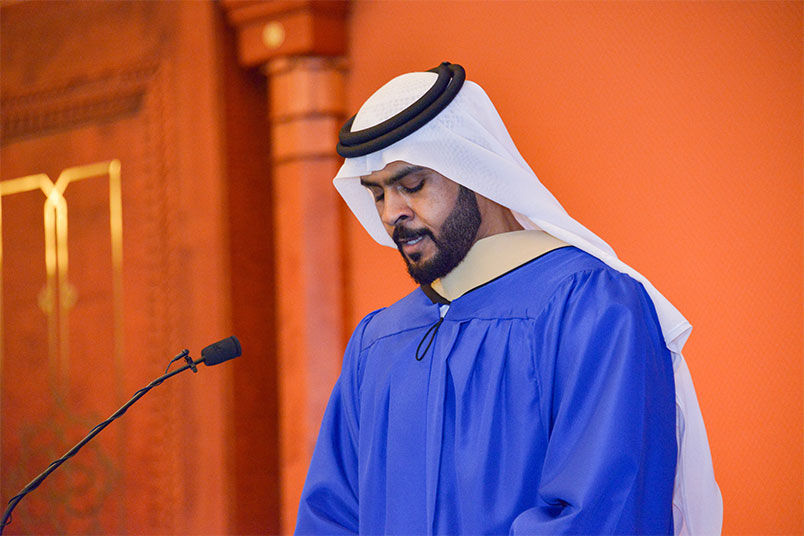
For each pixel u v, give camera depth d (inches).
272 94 474.6
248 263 506.0
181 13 512.4
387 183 205.3
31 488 194.4
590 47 391.2
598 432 171.5
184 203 512.4
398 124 200.4
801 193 331.3
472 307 202.5
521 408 187.6
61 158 575.2
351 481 227.5
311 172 462.6
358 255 464.1
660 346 189.3
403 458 199.8
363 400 217.3
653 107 370.9
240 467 495.5
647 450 174.1
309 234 461.4
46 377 581.3
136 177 537.3
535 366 188.2
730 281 346.3
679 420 201.2
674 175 363.3
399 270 449.7
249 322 504.1
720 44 355.3
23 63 589.3
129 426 539.5
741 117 347.3
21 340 593.6
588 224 385.1
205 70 502.3
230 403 495.2
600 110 386.0
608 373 176.7
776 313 334.3
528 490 184.1
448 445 195.0
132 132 539.8
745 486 337.7
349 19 467.8
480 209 209.6
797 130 334.0
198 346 506.0
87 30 557.6
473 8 429.4
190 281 509.4
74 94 563.5
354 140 205.9
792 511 327.9
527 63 409.7
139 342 535.5
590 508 166.7
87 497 558.3
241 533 492.7
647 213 369.1
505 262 204.5
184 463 511.2
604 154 383.6
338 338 459.5
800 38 335.3
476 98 210.2
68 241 571.5
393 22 454.9
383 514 205.8
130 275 540.4
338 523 223.3
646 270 367.6
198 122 505.4
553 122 399.2
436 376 199.9
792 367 330.0
